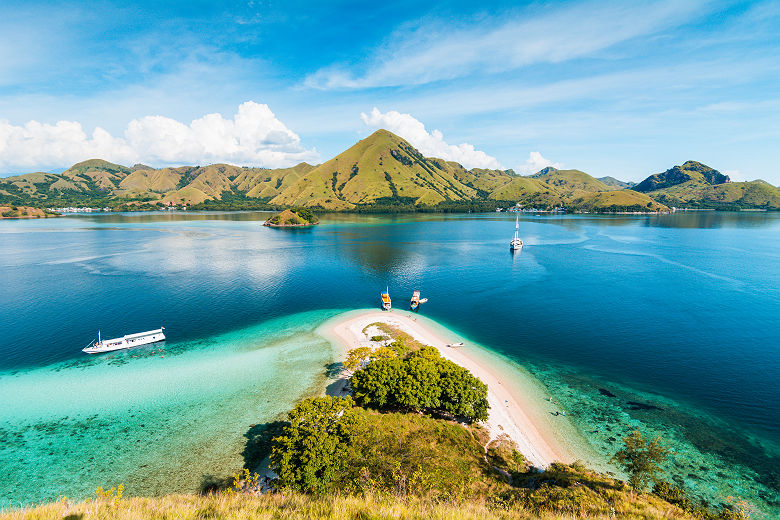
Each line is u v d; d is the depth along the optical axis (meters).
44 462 40.91
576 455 42.44
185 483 38.09
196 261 154.88
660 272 128.88
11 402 52.41
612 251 175.25
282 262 155.38
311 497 19.30
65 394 54.50
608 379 59.19
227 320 87.12
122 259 155.88
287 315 91.38
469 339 76.19
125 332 78.44
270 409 51.06
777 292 102.19
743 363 62.59
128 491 37.03
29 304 95.00
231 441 44.50
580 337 75.50
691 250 173.12
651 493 34.12
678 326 79.00
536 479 35.88
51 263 145.25
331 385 57.38
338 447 35.84
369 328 80.94
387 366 50.56
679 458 41.66
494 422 48.28
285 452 35.56
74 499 36.00
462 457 39.09
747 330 76.00
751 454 42.16
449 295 107.31
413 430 43.09
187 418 48.97
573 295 103.56
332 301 103.12
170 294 106.00
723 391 54.75
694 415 49.50
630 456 34.53
